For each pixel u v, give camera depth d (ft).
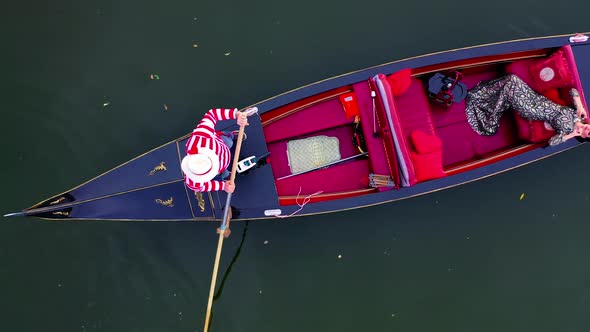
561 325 19.65
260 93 19.54
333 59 19.98
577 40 17.56
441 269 19.66
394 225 19.57
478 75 18.74
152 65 19.38
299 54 19.92
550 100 17.35
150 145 18.92
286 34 19.99
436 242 19.69
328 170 17.70
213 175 13.08
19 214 15.15
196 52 19.60
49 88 18.86
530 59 17.93
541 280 19.85
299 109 17.22
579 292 19.86
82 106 18.86
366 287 19.33
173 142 16.42
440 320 19.47
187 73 19.43
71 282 18.02
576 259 19.99
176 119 19.12
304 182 17.57
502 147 18.66
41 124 18.65
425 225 19.67
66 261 18.03
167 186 16.15
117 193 15.99
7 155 18.34
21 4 19.24
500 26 20.53
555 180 20.16
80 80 19.03
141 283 18.24
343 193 17.16
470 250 19.77
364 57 20.07
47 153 18.51
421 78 17.98
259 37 19.89
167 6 19.80
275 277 18.94
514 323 19.58
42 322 17.87
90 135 18.74
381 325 19.26
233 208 16.31
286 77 19.72
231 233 18.71
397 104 17.71
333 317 19.08
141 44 19.48
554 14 20.42
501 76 18.44
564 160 20.24
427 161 16.84
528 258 19.90
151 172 16.16
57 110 18.75
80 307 17.99
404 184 16.72
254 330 18.66
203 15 19.84
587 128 16.42
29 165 18.37
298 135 17.58
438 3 20.58
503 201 20.02
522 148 17.71
